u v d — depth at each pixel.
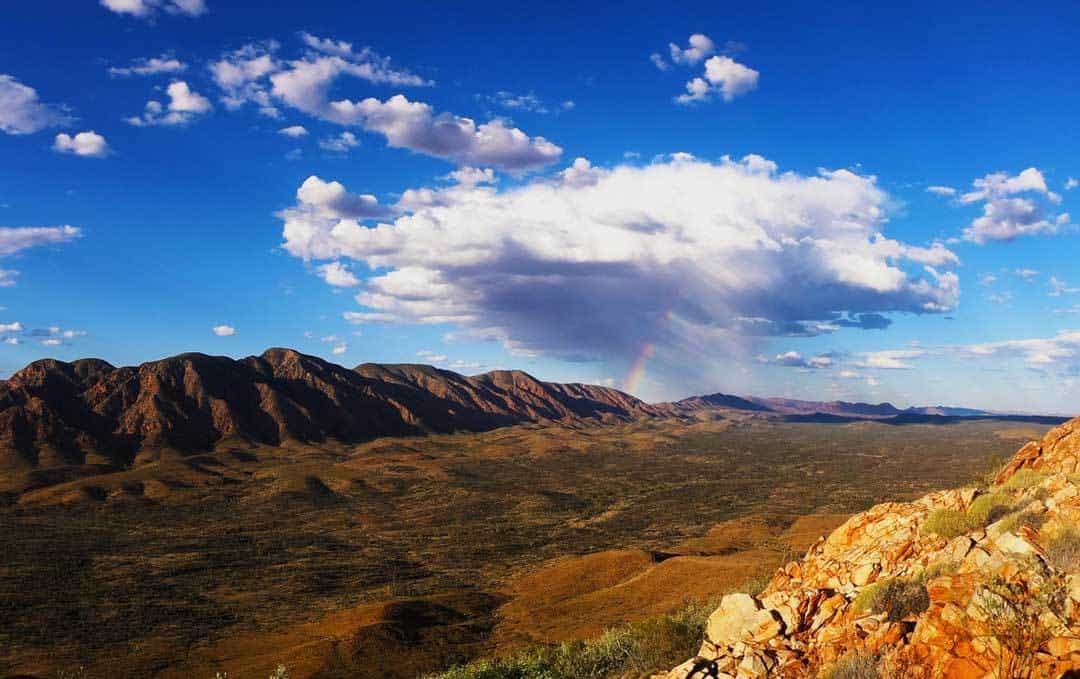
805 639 10.98
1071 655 7.47
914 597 10.04
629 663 16.89
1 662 58.06
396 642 57.44
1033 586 8.70
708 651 11.95
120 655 59.75
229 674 51.97
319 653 54.84
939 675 8.26
